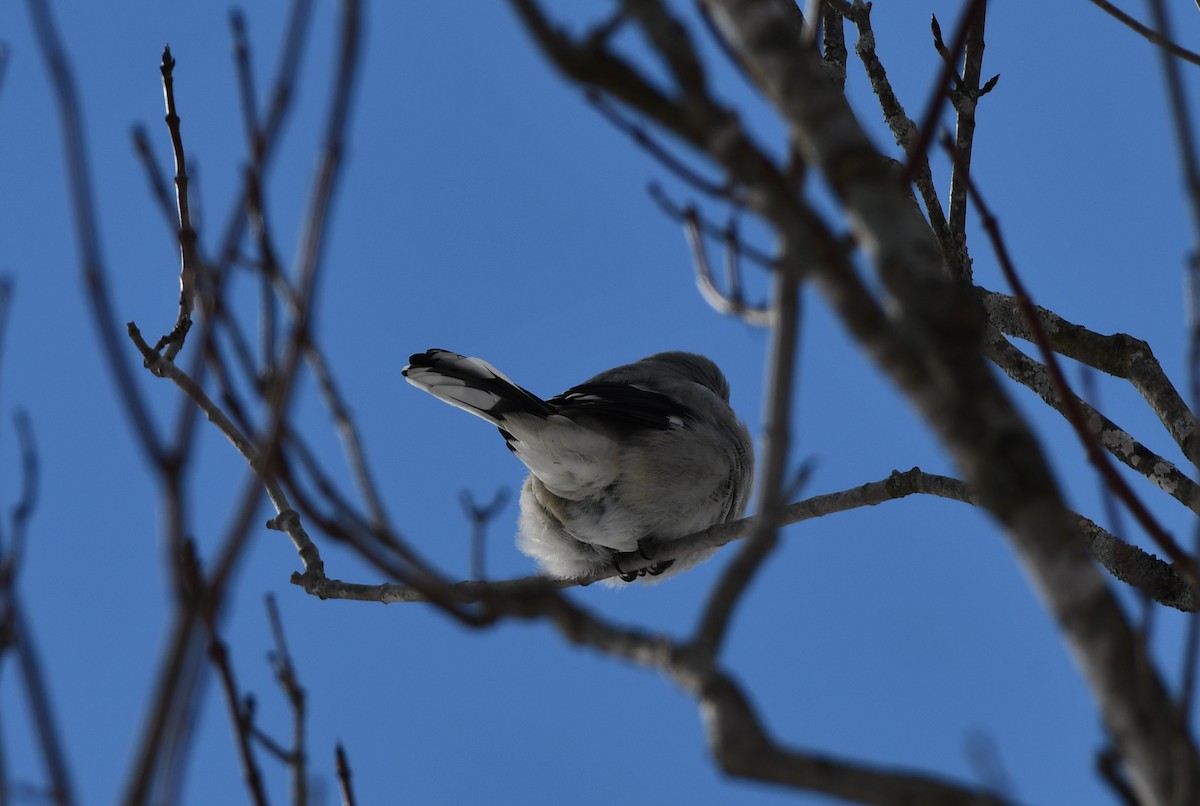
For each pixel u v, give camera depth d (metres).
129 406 3.95
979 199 5.24
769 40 3.52
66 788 4.15
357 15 4.11
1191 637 3.66
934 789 3.00
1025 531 3.22
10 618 4.39
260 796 4.80
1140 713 3.13
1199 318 4.51
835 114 3.47
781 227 3.24
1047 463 3.26
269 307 4.66
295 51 4.49
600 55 3.44
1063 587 3.20
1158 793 3.09
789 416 3.93
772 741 3.19
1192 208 3.98
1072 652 3.23
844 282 3.19
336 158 4.18
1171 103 4.02
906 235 3.39
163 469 3.92
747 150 3.27
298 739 5.64
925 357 3.26
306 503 4.12
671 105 3.45
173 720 3.84
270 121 4.50
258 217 4.47
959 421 3.22
